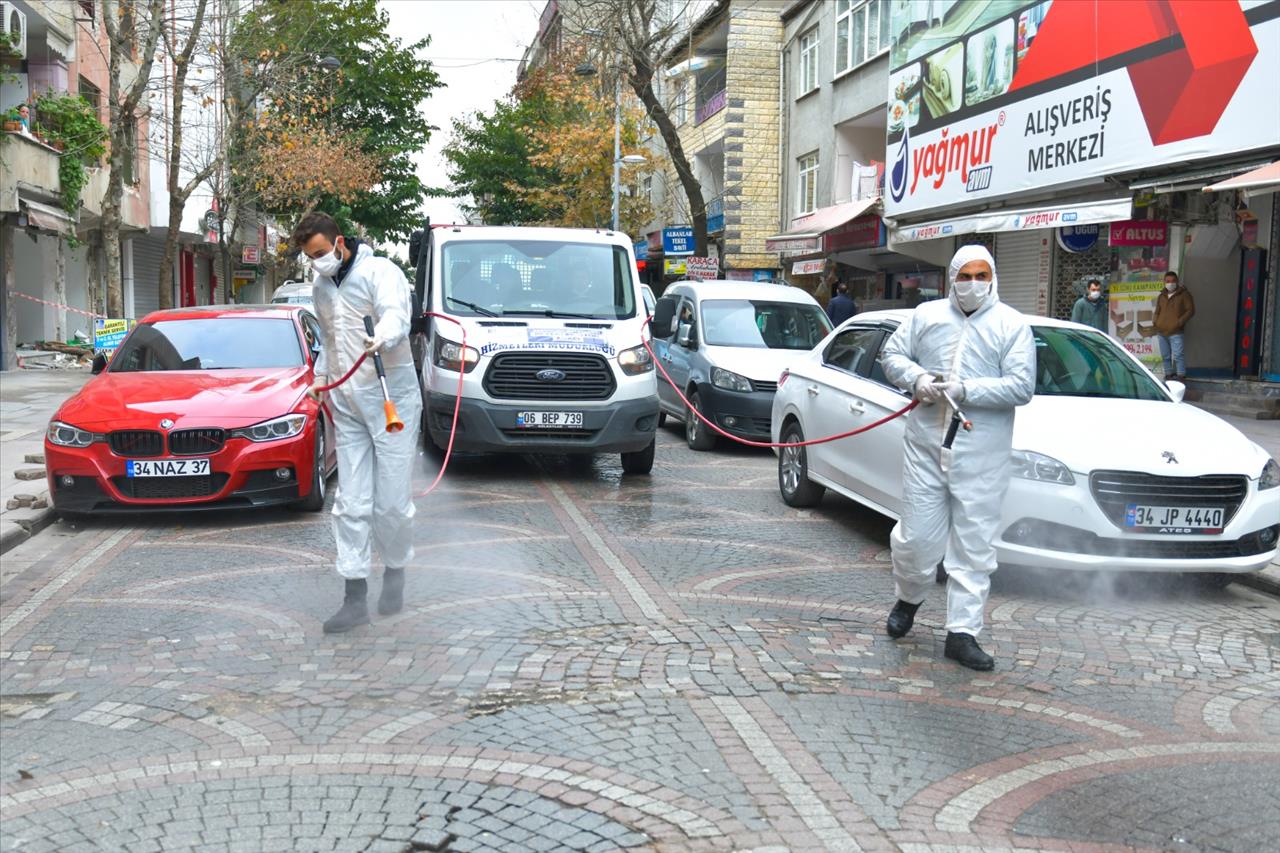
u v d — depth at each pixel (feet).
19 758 14.32
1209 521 22.81
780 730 15.51
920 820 12.87
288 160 114.93
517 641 19.30
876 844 12.25
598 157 123.03
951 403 18.01
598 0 82.43
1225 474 22.85
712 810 12.98
